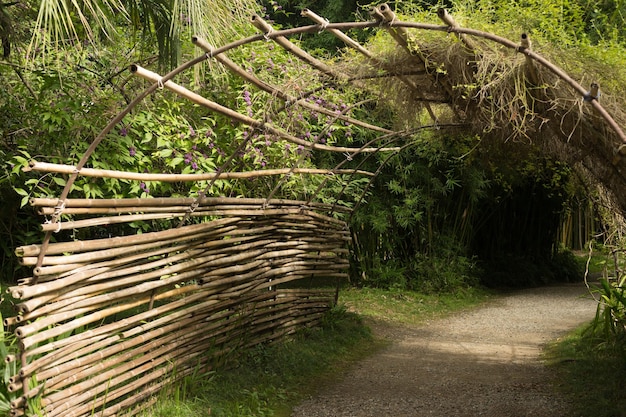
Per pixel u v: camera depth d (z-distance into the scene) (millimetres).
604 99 3521
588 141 3789
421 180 8969
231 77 5414
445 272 9211
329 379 4938
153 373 3828
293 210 5484
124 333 3588
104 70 5145
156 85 3201
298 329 5875
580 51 3672
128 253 3602
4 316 4891
